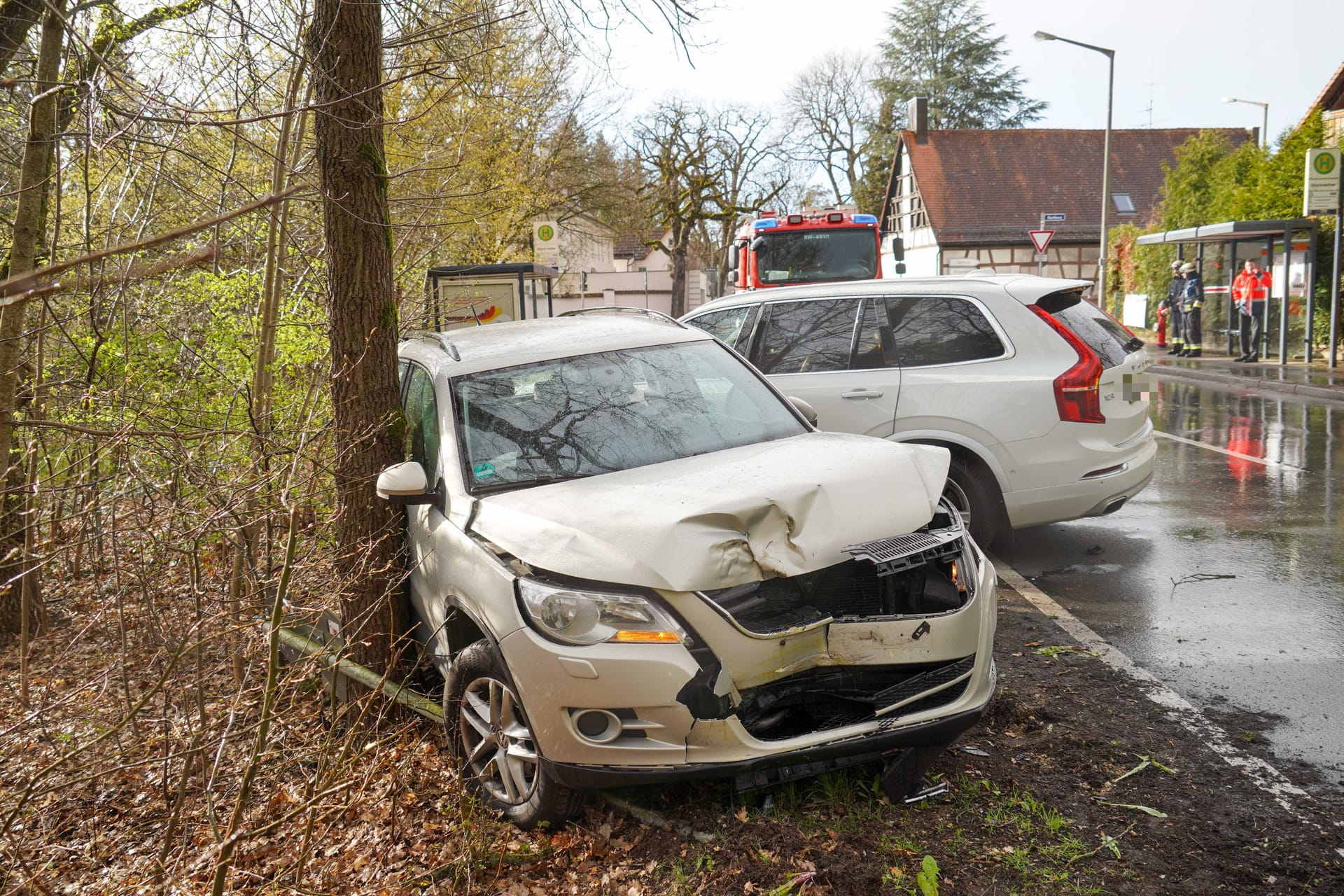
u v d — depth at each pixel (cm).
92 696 434
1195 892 327
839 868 339
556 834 379
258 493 440
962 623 380
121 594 416
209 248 167
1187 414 1411
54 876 391
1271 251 2053
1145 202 4559
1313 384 1586
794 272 1927
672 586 351
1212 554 714
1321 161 1773
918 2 6069
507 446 466
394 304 501
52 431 548
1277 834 357
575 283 4538
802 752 351
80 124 483
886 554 371
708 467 431
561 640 354
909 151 4738
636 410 491
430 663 505
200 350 630
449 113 856
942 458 439
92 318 512
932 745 376
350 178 482
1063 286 689
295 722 479
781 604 374
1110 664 520
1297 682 489
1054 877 336
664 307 6228
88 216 489
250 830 401
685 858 355
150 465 472
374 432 485
